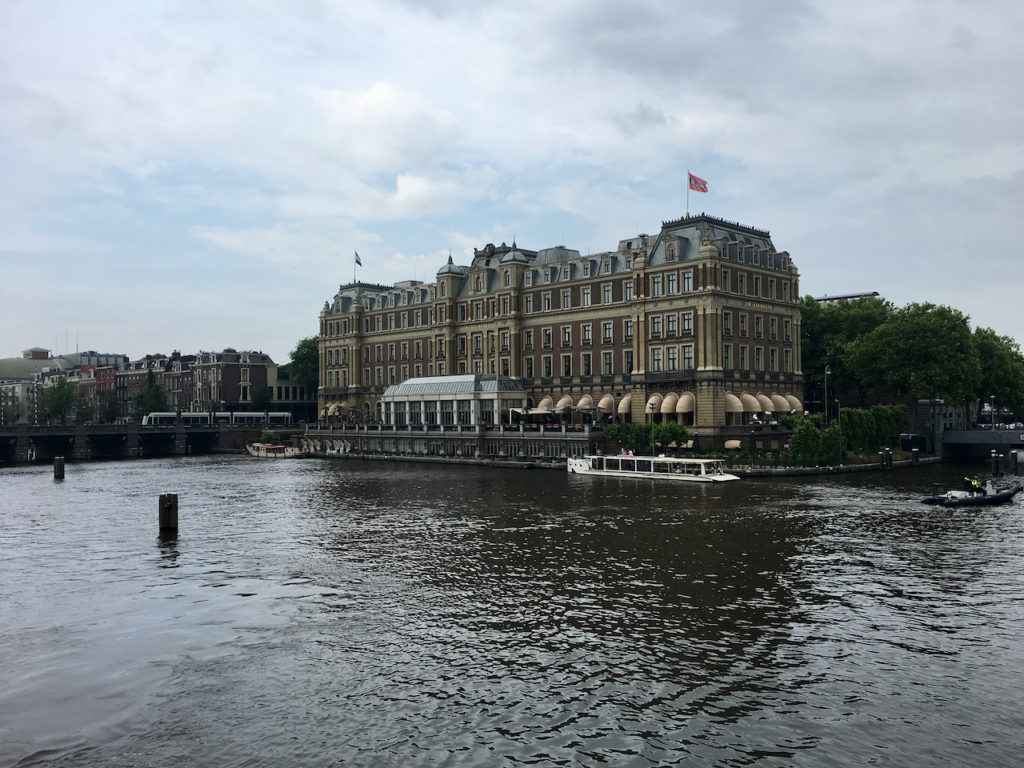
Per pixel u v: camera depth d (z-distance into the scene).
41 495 87.88
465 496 79.81
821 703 27.70
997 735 25.25
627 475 94.19
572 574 45.53
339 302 173.25
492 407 127.12
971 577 44.00
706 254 103.62
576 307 124.06
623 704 27.81
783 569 45.91
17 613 39.66
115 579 46.50
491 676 30.50
